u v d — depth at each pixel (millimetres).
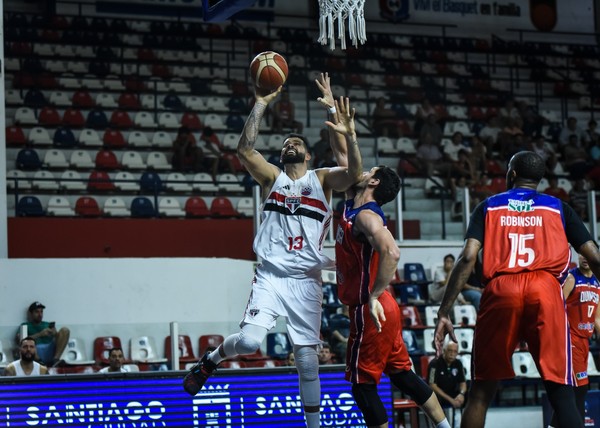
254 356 16031
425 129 26469
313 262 7586
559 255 6633
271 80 7477
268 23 31031
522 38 33312
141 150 24328
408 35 32094
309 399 7688
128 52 28422
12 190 21203
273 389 8930
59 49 27719
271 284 7609
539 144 26812
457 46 32000
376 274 6859
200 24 30047
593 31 34219
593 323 10633
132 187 22188
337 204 21281
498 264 6625
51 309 15219
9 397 8266
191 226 19203
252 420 8820
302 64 29531
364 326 7105
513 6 33375
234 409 8797
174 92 27000
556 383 6477
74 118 24953
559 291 6574
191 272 16109
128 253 18797
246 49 30125
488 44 32594
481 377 6625
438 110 28672
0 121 15469
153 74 28031
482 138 27172
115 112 25375
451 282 6703
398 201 20000
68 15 28828
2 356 14750
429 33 32531
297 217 7582
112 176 22406
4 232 15375
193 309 16062
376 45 31000
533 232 6664
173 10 30125
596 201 23656
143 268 15812
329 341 16734
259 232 7715
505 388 17328
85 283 15469
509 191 6832
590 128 28688
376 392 7211
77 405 8430
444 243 19984
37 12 28938
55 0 28859
